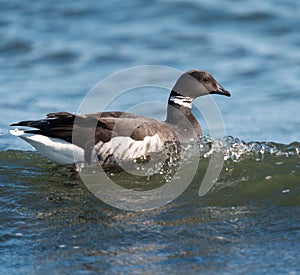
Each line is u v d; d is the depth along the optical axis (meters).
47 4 22.66
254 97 17.59
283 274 8.29
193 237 9.37
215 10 22.50
